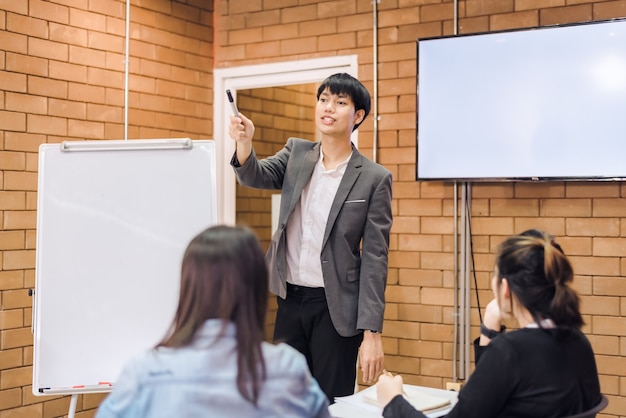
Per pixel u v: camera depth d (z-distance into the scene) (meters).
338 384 2.77
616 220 3.48
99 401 3.88
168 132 4.29
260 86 4.47
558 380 1.74
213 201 2.79
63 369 2.72
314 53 4.25
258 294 1.44
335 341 2.75
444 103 3.77
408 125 3.96
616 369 3.48
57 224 2.78
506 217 3.72
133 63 4.08
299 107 4.56
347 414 2.03
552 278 1.76
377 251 2.74
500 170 3.65
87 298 2.75
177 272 2.75
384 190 2.77
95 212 2.80
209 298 1.41
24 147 3.55
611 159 3.41
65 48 3.74
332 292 2.72
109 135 3.96
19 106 3.53
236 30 4.50
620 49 3.38
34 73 3.59
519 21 3.70
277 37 4.36
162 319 2.73
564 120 3.50
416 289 3.95
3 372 3.47
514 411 1.75
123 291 2.76
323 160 2.86
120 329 2.74
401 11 3.98
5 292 3.48
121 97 4.02
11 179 3.50
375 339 2.71
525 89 3.58
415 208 3.95
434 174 3.81
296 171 2.87
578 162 3.48
